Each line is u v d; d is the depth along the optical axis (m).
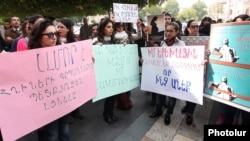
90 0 5.79
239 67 2.10
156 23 3.50
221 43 2.23
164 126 2.94
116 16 3.10
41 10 5.98
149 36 3.60
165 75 2.83
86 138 2.65
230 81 2.21
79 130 2.85
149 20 3.55
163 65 2.82
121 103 3.46
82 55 2.25
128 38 3.35
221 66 2.27
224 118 2.64
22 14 6.59
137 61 3.14
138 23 3.83
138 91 4.44
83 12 7.05
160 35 3.50
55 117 1.96
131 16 3.29
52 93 1.91
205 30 4.28
